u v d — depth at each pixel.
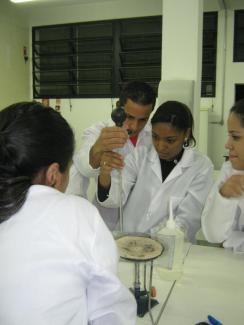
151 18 4.12
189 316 0.90
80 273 0.61
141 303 0.89
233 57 3.87
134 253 0.85
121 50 4.28
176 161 1.55
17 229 0.60
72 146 0.69
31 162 0.63
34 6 4.43
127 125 1.53
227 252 1.32
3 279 0.58
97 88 4.44
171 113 1.36
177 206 1.52
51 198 0.64
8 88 4.34
